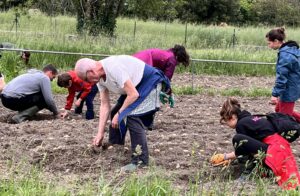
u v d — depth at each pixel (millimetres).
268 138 5754
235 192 5277
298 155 7012
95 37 17016
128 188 4953
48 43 14703
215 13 40688
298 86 7180
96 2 21875
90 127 7777
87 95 8695
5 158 6238
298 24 40250
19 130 7418
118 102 6375
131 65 5957
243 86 13781
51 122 8078
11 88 8328
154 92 6016
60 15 27625
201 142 7320
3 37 15164
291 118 5871
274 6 41031
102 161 6320
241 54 16578
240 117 5953
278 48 7184
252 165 5816
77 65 5703
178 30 24594
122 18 30016
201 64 15438
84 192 4953
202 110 10102
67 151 6523
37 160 6289
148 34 21906
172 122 8781
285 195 5121
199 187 5387
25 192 4781
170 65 7754
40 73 8492
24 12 21375
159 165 6289
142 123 6055
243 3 42062
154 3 25781
